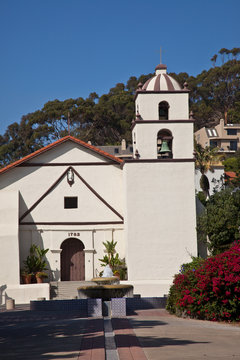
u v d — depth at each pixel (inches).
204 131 3152.1
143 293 1033.5
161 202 1067.9
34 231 1168.2
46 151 1203.9
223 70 3821.4
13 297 1065.5
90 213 1194.0
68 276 1179.3
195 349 409.7
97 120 2997.0
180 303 655.8
